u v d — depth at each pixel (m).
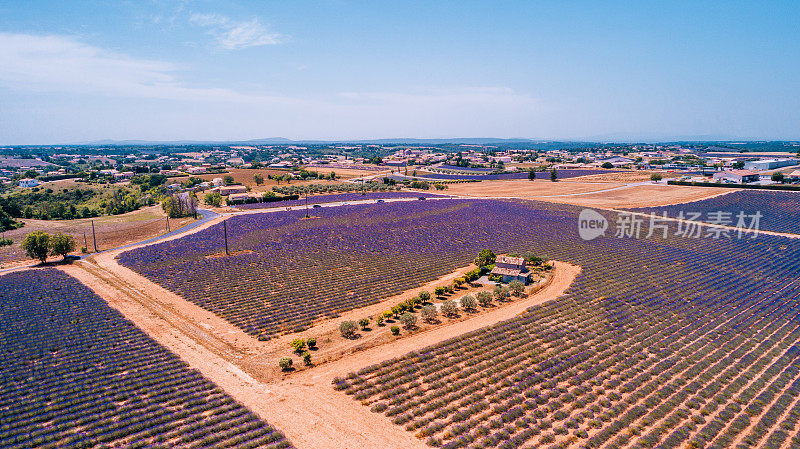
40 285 72.38
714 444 33.72
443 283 76.19
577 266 84.69
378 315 61.72
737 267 82.75
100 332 54.12
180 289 71.44
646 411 38.88
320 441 34.81
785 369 45.50
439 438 34.91
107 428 35.53
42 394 40.25
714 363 47.72
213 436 34.66
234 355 49.75
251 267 83.88
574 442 34.75
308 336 54.84
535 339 53.53
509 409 39.12
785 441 34.19
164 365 46.28
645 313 61.53
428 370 45.59
